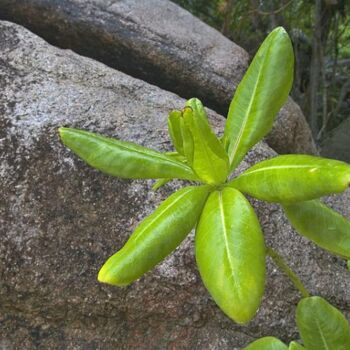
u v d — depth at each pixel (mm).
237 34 1622
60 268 663
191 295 680
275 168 392
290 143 983
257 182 398
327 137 1637
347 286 737
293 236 724
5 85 735
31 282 657
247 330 701
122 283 389
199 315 690
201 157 406
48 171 682
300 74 1729
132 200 689
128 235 678
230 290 357
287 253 716
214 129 826
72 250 667
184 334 696
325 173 358
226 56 993
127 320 688
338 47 1892
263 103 451
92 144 447
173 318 689
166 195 697
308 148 1051
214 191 418
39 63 777
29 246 657
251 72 466
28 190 671
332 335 472
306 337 476
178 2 1674
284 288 703
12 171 675
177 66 960
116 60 972
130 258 391
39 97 731
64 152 691
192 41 979
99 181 688
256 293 356
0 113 705
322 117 1810
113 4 964
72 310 676
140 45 949
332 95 1816
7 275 653
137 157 442
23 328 682
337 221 437
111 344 690
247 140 446
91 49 969
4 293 660
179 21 999
